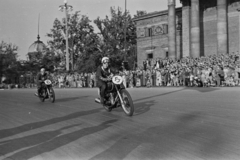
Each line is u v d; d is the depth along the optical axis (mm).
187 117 8750
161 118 8711
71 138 6449
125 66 43000
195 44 40562
